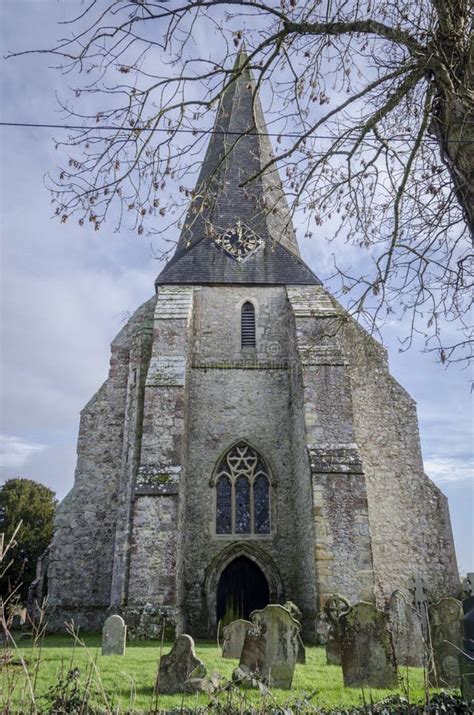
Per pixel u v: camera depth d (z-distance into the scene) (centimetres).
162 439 1559
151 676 801
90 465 1869
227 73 671
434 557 1698
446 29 611
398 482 1788
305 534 1558
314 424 1572
